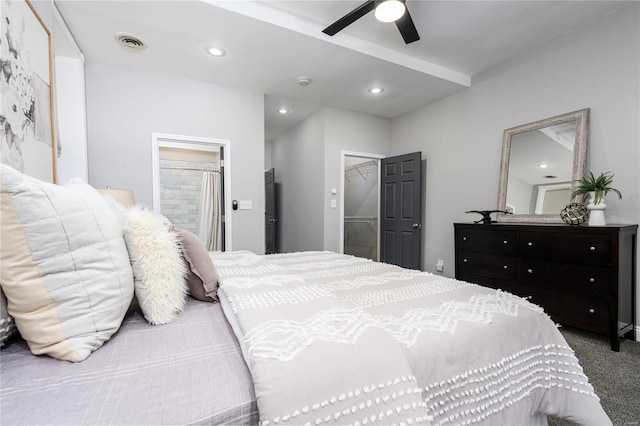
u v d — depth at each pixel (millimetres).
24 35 1382
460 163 3641
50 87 1718
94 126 2840
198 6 2082
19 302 716
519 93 3010
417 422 636
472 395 848
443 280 1489
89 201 891
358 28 2557
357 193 5734
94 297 791
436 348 826
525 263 2557
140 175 3029
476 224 2992
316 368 626
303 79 3268
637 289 2182
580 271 2195
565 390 1033
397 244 4312
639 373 1732
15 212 709
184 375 668
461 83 3416
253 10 2221
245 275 1355
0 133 1143
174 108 3174
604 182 2217
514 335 987
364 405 618
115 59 2811
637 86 2215
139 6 2070
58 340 723
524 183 2916
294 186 5160
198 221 5137
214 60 2844
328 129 4152
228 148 3453
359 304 1106
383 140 4625
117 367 696
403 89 3564
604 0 2213
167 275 1012
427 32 2615
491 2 2225
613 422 1328
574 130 2559
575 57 2572
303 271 1711
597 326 2098
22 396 581
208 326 958
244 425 578
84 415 534
